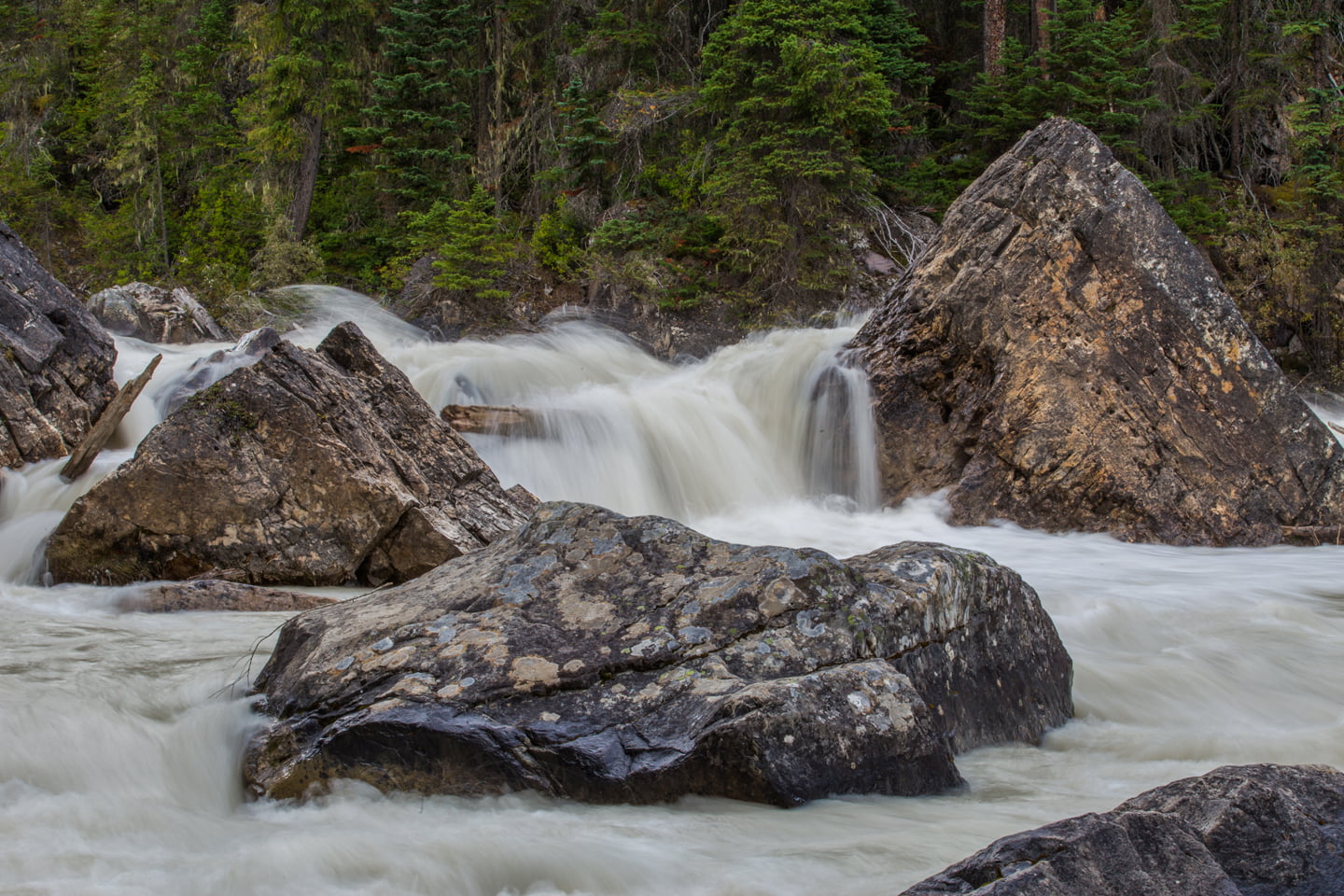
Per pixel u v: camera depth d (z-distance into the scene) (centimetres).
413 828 341
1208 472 1150
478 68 3120
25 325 1083
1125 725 507
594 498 1236
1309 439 1155
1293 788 302
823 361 1364
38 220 3631
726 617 414
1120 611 729
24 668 524
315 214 3347
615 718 380
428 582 473
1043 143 1253
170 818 353
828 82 2277
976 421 1236
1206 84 2652
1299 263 2398
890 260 2509
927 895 249
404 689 394
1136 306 1173
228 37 3619
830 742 369
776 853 318
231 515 806
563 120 2962
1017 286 1211
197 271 3072
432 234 2572
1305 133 2562
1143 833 263
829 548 1084
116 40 3659
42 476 991
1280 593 846
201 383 1273
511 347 2002
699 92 2616
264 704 424
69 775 381
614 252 2541
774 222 2328
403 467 883
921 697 412
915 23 3244
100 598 735
